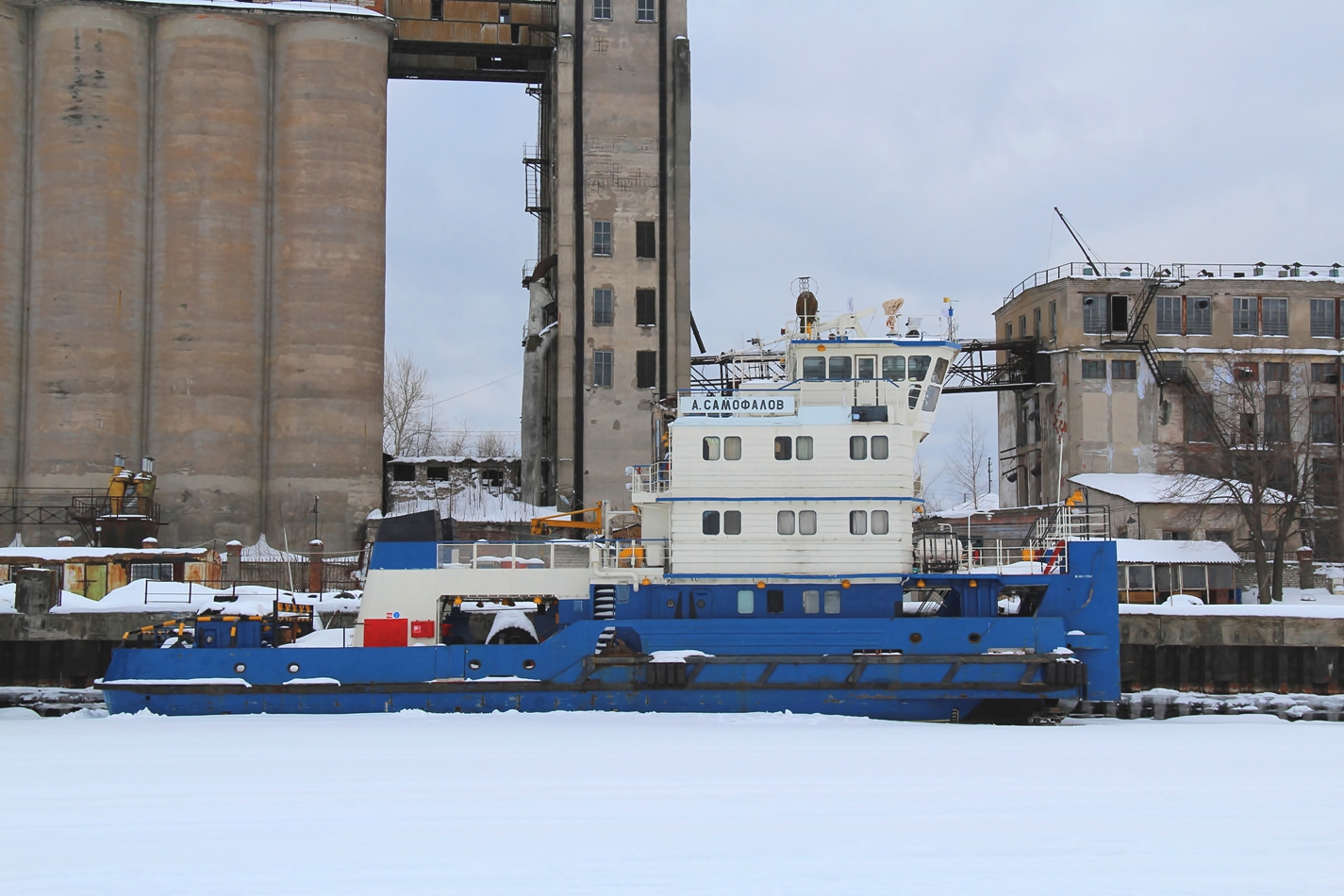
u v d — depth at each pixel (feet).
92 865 58.90
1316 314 234.38
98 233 204.23
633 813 68.39
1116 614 105.50
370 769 79.56
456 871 58.03
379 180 217.97
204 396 204.74
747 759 82.99
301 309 209.46
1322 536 207.21
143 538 186.29
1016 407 256.52
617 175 229.25
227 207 208.03
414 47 237.25
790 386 111.34
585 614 108.06
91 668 134.10
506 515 233.76
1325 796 74.23
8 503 201.46
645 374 227.20
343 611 143.95
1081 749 90.38
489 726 95.55
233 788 74.02
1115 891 55.67
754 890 55.42
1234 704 128.77
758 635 102.94
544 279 246.68
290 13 212.64
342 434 209.77
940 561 107.96
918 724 99.81
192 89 208.23
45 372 202.90
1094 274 234.79
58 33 206.18
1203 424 221.46
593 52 230.68
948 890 55.62
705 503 104.83
